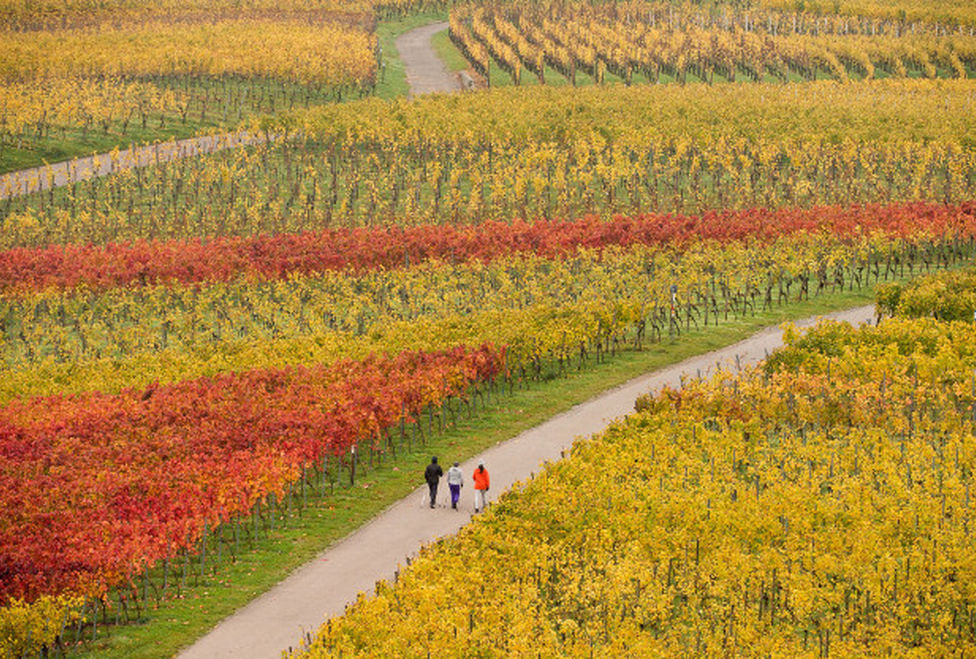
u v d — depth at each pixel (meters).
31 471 142.62
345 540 136.38
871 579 108.94
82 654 109.25
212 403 163.25
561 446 163.38
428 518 141.50
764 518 121.88
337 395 162.38
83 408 163.38
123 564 117.62
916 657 99.06
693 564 118.06
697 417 158.50
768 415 159.25
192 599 121.31
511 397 187.38
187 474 136.12
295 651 103.50
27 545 118.31
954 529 122.19
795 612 107.50
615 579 108.56
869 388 159.88
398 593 106.25
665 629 108.31
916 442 144.25
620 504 127.56
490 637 99.69
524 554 114.31
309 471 160.12
